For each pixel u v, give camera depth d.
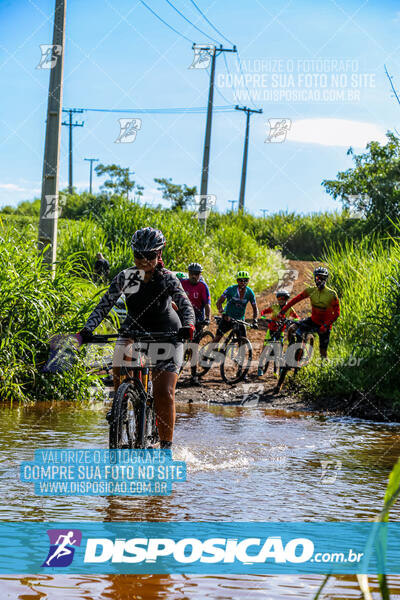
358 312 12.27
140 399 5.09
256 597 2.73
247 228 35.38
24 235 9.81
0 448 5.54
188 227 23.17
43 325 8.66
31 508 3.98
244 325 11.24
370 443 6.57
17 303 8.68
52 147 10.98
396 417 8.23
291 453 5.99
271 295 21.25
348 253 15.97
